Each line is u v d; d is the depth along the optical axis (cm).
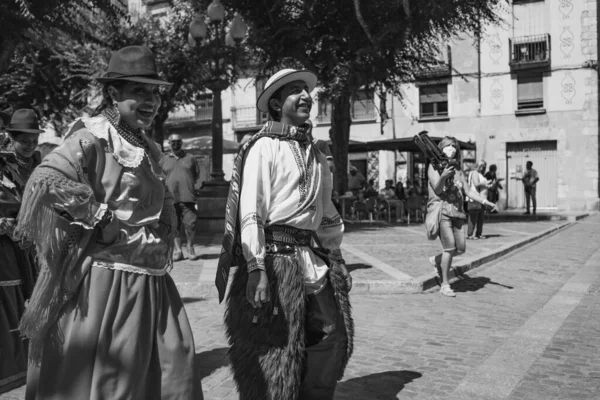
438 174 701
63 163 242
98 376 235
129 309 245
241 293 285
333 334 295
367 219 2092
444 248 711
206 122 3400
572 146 2705
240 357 281
